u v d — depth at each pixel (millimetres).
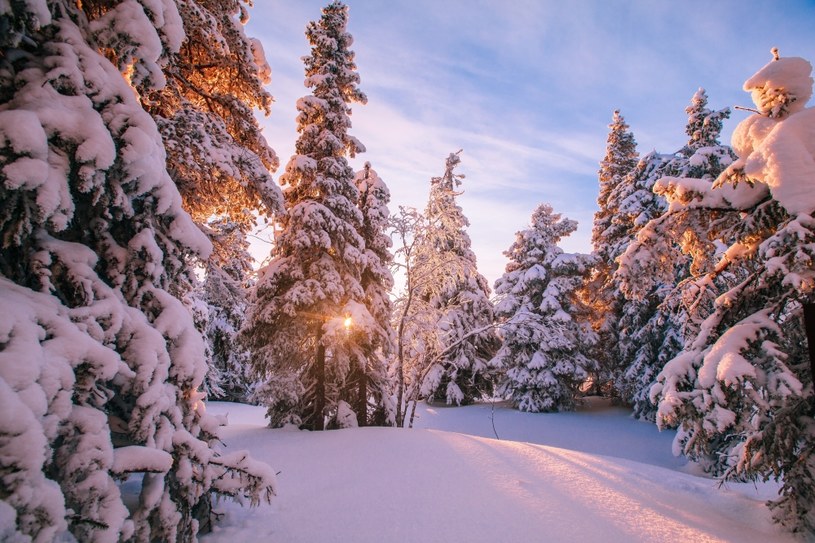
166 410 4934
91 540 3643
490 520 6238
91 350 3867
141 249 5039
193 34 7668
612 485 7844
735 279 8070
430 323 16891
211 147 7285
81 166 4082
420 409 27891
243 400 31812
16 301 3639
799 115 6266
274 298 14281
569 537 5719
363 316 14203
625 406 27500
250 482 5770
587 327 27641
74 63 4223
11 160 3613
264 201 8633
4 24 3631
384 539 5730
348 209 14680
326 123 15711
